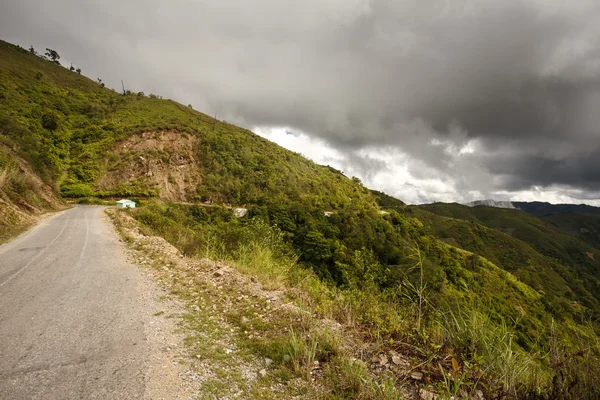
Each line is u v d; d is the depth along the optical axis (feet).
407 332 11.07
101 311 13.58
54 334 11.02
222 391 7.89
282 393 7.93
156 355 9.68
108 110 255.29
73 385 7.81
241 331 11.88
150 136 203.31
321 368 9.16
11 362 8.95
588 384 7.25
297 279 21.71
